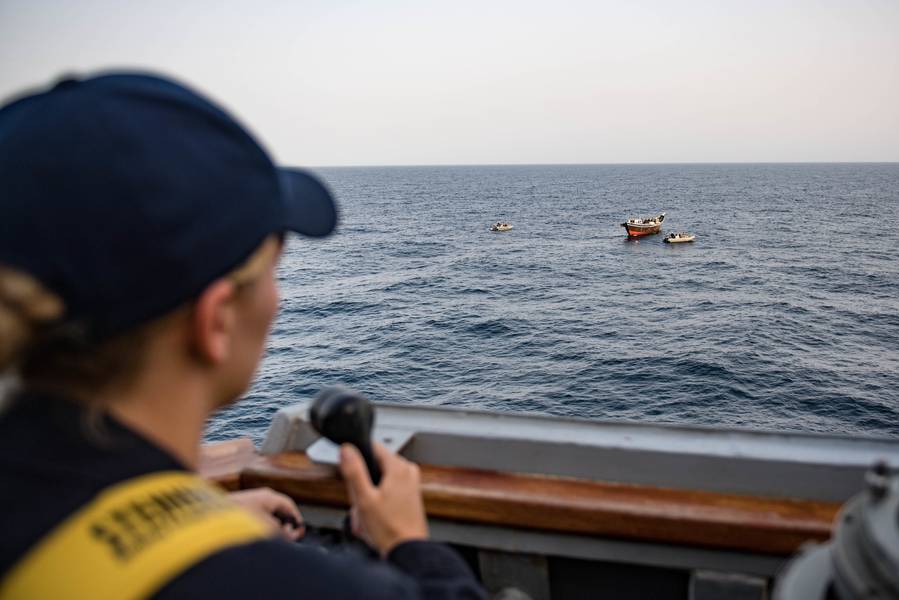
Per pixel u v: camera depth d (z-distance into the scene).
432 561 0.95
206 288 0.76
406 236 89.88
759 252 72.38
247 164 0.80
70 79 0.81
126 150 0.72
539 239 85.00
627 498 1.59
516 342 36.00
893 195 168.12
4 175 0.71
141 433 0.74
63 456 0.70
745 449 1.61
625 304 46.00
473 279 57.06
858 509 0.90
